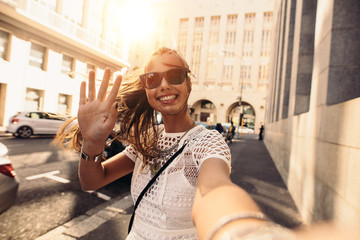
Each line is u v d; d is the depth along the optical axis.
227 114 39.38
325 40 3.16
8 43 12.78
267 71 36.28
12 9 11.45
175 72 0.88
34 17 12.61
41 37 14.27
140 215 0.91
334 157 2.39
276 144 8.60
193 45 40.25
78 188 4.19
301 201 3.66
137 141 1.04
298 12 5.93
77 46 16.38
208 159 0.71
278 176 6.37
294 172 4.41
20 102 13.51
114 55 20.42
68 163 5.98
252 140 23.66
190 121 1.00
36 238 2.53
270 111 15.46
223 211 0.39
